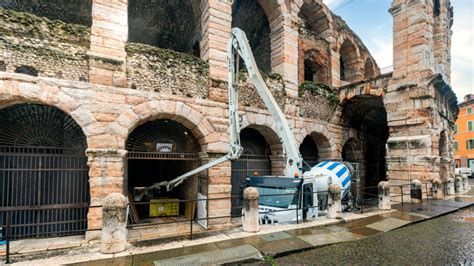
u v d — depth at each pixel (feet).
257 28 58.70
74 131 31.55
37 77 26.66
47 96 26.91
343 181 37.47
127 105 30.68
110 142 29.32
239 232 24.98
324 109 51.52
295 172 29.40
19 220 28.58
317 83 51.21
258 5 53.78
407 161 46.11
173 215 42.78
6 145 28.68
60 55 28.22
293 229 26.07
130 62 31.65
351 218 30.55
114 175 28.99
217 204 35.32
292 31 47.37
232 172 42.50
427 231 27.22
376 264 18.94
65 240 28.22
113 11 31.30
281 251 20.56
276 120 30.81
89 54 29.30
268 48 57.31
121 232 20.42
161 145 36.76
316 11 57.72
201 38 40.91
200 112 35.42
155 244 21.83
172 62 34.24
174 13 55.06
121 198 21.01
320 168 38.19
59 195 30.32
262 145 47.29
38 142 30.09
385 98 49.65
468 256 20.36
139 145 35.55
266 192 30.40
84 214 31.32
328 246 22.40
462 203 41.57
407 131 46.83
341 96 54.80
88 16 49.14
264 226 26.89
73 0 46.32
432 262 19.21
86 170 30.30
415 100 45.83
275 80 43.93
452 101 60.13
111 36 30.89
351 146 60.54
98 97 29.22
